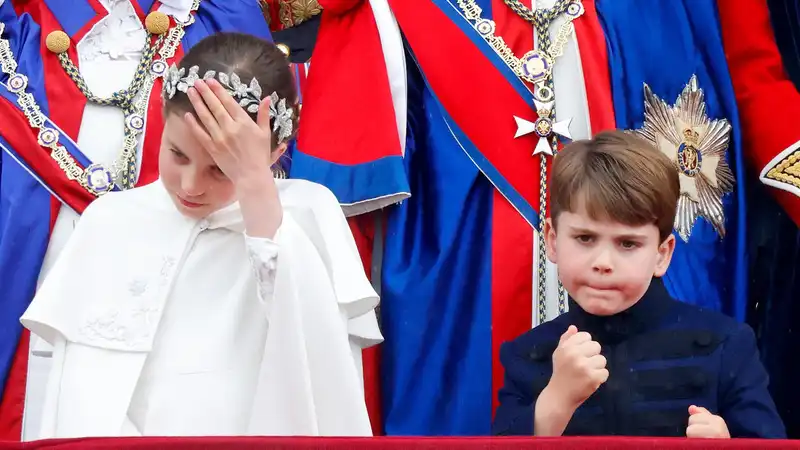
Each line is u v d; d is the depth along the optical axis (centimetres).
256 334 763
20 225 988
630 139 778
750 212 1121
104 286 773
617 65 1060
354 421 739
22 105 1017
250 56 770
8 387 955
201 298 775
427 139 1060
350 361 746
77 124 1021
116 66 1051
